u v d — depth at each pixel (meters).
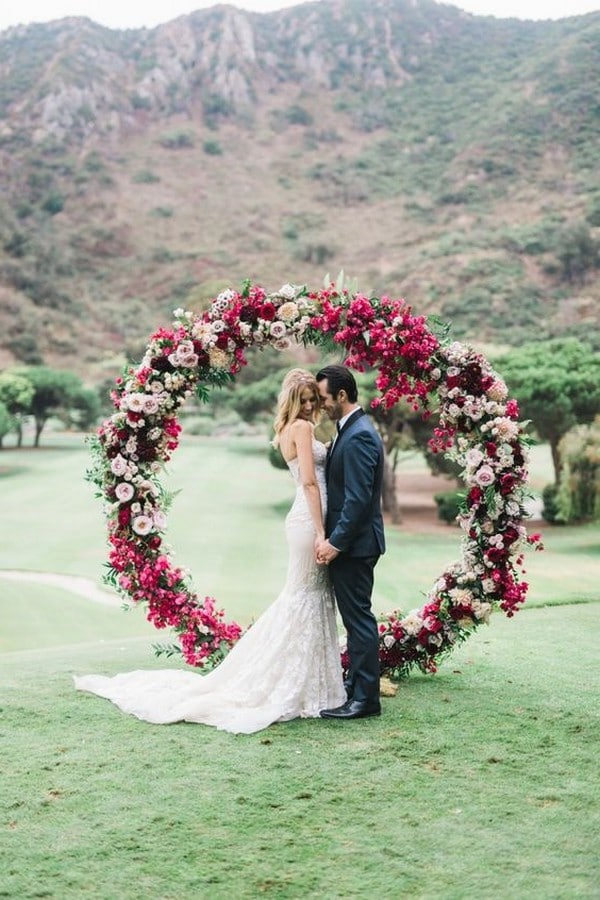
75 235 109.62
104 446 5.43
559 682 5.26
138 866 3.00
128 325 94.00
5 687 5.23
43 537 21.86
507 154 108.81
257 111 138.00
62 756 4.04
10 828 3.29
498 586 5.22
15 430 54.16
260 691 4.67
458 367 5.24
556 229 88.94
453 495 27.56
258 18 155.38
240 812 3.43
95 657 6.35
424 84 136.50
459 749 4.11
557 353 26.44
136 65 144.75
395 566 18.34
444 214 103.38
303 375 4.82
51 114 128.12
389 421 26.59
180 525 24.44
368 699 4.61
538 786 3.66
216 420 62.38
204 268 102.44
